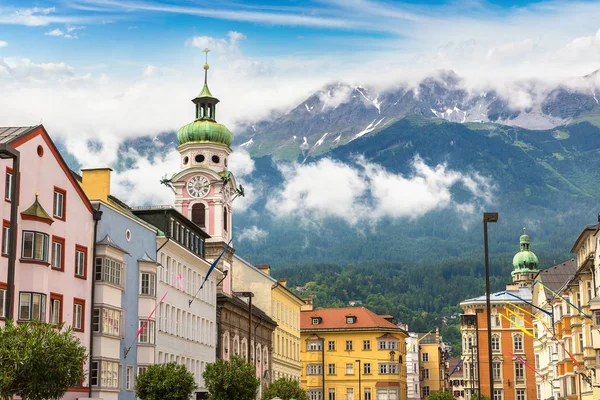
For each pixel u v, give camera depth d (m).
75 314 67.75
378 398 187.00
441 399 187.12
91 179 81.94
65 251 66.38
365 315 193.12
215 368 84.25
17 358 44.72
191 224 94.44
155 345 80.62
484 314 195.12
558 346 114.81
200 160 138.75
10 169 60.28
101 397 69.44
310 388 189.62
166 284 85.56
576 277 98.44
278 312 140.25
